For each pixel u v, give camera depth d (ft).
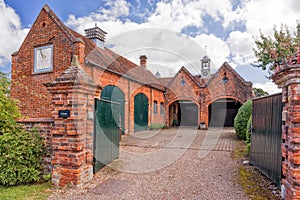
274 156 12.44
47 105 30.09
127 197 10.98
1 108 13.61
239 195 11.05
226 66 52.80
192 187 12.35
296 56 9.18
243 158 19.33
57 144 12.22
